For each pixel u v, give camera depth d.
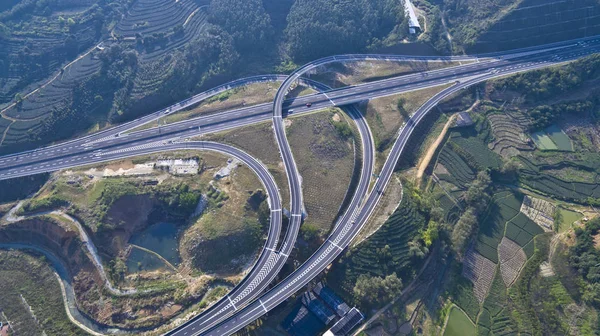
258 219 124.44
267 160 138.25
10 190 137.88
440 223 126.25
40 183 138.62
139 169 136.38
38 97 159.38
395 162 141.50
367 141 149.50
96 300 113.75
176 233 127.25
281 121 148.88
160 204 129.75
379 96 161.38
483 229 133.50
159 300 112.88
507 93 164.25
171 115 158.25
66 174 136.88
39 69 168.25
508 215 136.88
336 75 169.38
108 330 109.12
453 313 116.50
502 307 117.88
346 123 150.62
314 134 146.00
